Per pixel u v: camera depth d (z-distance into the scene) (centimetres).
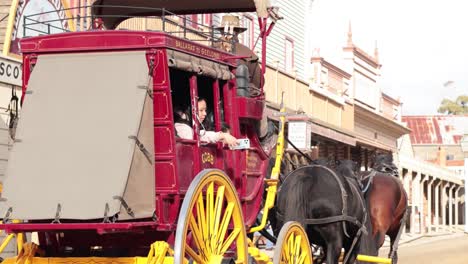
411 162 4344
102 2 1271
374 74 4681
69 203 955
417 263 2609
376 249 1543
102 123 980
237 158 1165
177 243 942
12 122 1246
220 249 1041
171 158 998
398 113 5356
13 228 970
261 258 1194
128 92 987
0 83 1486
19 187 979
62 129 991
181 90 1152
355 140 3338
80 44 1024
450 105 14550
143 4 1305
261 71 1291
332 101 3569
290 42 3553
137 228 970
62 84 1012
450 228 5666
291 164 1608
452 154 9131
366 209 1442
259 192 1265
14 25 1545
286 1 3491
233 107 1164
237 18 1516
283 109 1410
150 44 999
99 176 957
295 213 1322
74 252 1093
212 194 1020
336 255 1334
